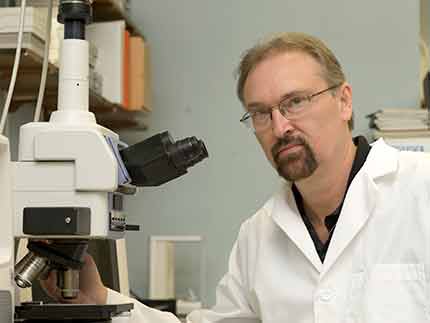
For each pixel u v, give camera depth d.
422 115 2.58
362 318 1.36
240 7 3.03
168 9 3.07
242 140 2.97
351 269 1.42
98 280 1.32
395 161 1.50
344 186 1.49
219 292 1.74
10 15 1.68
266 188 2.94
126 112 2.71
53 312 1.04
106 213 1.05
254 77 1.39
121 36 2.53
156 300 2.66
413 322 1.34
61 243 1.10
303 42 1.42
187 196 2.98
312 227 1.54
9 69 1.88
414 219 1.41
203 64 3.03
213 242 2.96
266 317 1.53
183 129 3.01
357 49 2.96
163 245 2.81
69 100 1.10
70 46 1.11
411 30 2.95
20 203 1.04
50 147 1.04
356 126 2.93
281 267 1.54
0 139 0.97
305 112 1.36
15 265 1.08
